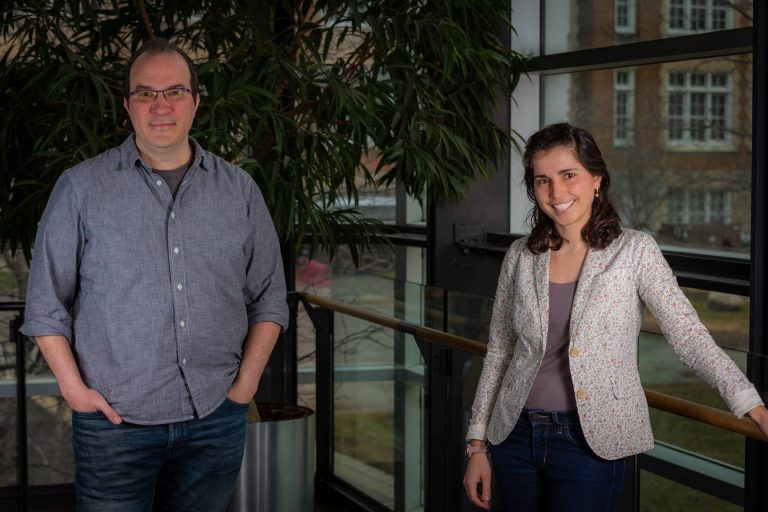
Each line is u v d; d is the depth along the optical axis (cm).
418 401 405
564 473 230
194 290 250
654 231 409
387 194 540
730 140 371
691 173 389
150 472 255
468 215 465
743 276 355
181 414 251
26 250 398
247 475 386
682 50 378
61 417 463
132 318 245
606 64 417
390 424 425
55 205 246
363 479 449
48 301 244
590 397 224
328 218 446
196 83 257
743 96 363
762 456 251
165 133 245
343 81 388
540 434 232
